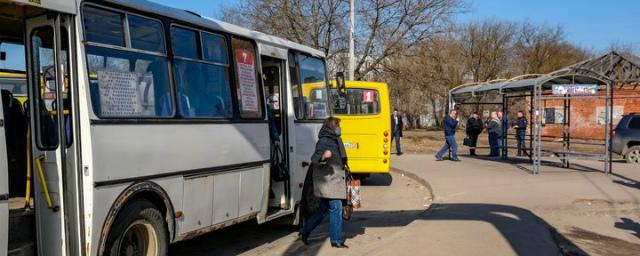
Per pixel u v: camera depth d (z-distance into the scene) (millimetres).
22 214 4727
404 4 28453
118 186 4973
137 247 5422
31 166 4891
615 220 9594
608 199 10953
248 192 6965
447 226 8211
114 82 5027
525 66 57719
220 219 6414
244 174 6879
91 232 4695
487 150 27391
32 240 4809
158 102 5535
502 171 15953
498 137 21344
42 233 4793
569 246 7641
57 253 4727
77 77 4703
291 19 27547
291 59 8375
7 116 5141
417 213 10453
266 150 7391
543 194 11539
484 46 53875
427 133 46531
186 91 5969
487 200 10797
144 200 5336
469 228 8078
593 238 8234
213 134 6293
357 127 13656
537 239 7520
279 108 8102
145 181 5270
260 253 7273
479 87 18812
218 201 6363
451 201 10680
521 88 16562
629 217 9836
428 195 12703
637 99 30734
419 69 30922
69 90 4723
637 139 19078
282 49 8086
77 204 4668
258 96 7363
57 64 4664
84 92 4707
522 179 14031
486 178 14266
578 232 8578
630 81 22328
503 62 54844
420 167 17172
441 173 15492
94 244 4727
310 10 28047
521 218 8945
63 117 4691
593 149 27641
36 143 4801
